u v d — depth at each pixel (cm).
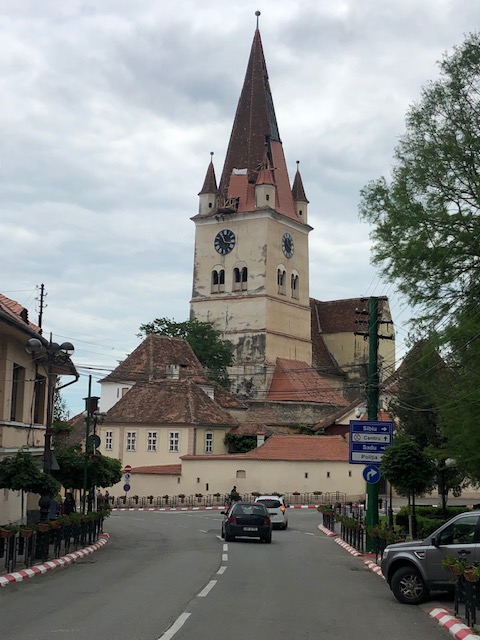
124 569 2334
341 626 1445
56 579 2070
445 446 3200
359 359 11850
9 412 3078
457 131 3169
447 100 3189
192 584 1975
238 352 10062
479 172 3108
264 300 10006
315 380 10369
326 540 3881
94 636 1265
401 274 3094
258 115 10631
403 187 3147
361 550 3011
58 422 3856
